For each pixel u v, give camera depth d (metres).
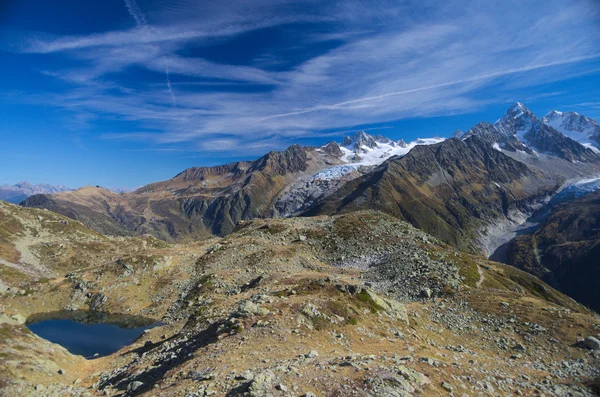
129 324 80.69
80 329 77.56
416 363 26.70
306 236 117.56
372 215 131.12
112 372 42.00
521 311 52.91
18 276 127.50
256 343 29.91
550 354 40.03
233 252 109.50
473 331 48.00
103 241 184.12
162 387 23.98
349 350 30.95
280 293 47.78
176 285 97.75
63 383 38.50
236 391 19.55
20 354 40.69
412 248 98.50
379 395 19.14
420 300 64.56
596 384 29.86
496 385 26.31
